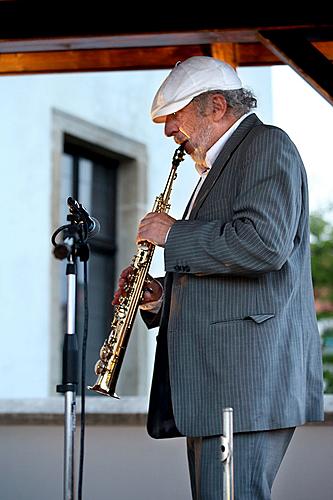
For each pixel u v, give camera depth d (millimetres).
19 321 8844
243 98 3564
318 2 4617
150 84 10992
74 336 3359
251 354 3254
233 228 3273
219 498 3234
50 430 5070
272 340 3270
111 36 4781
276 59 5258
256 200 3271
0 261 8680
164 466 4910
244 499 3203
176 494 4879
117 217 10719
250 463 3232
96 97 10148
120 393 10508
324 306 13586
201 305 3344
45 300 9195
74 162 10172
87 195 10336
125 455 4945
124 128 10539
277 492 4703
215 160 3498
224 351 3279
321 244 13750
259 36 4695
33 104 9250
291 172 3316
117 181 10727
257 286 3316
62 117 9648
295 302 3395
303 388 3365
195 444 3383
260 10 4664
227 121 3533
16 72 5449
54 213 9438
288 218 3264
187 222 3379
